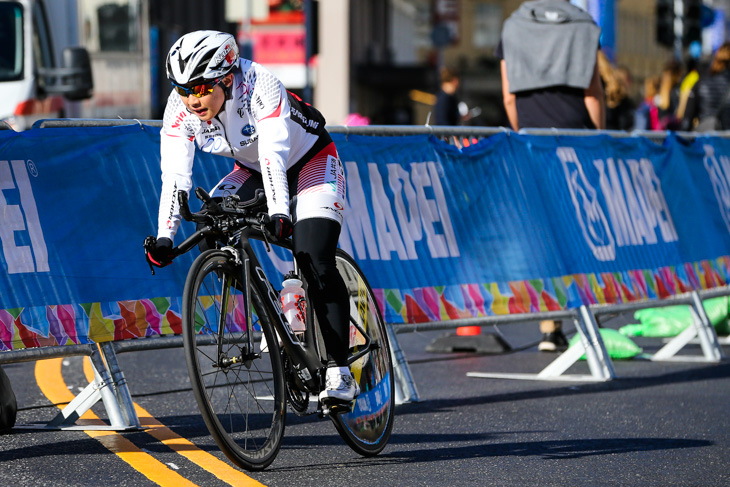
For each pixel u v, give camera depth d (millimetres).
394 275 17406
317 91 106312
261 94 12156
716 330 24703
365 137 17641
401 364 17031
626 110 35188
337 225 12773
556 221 19875
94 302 14531
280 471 12516
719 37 130625
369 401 13430
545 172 20000
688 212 23234
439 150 18516
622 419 15859
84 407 14383
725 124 34406
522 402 17078
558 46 22578
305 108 12734
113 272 14820
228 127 12289
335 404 12523
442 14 93312
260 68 12242
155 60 59812
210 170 16219
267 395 12516
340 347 12539
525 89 22844
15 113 32594
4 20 33125
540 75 22656
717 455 13828
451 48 180250
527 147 19859
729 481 12609
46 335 14023
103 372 14359
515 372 19984
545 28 22672
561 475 12680
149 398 16750
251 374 12422
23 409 15781
